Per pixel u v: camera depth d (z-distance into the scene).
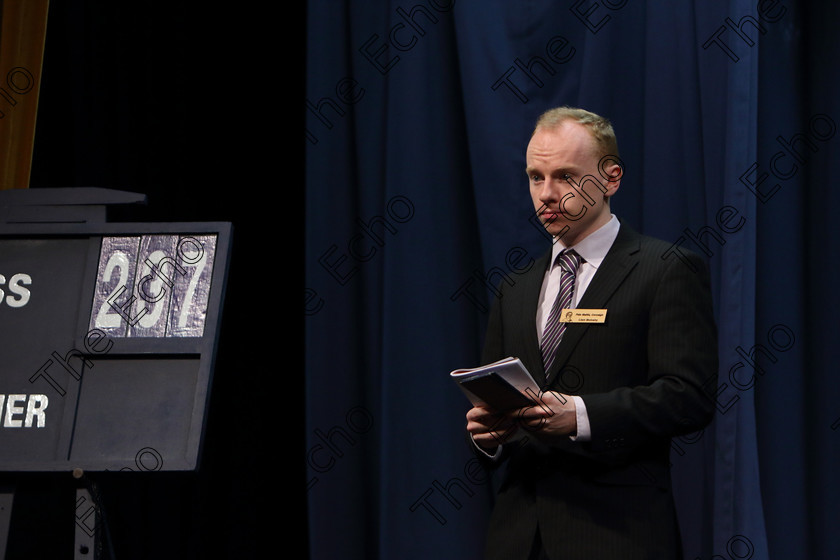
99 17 7.23
